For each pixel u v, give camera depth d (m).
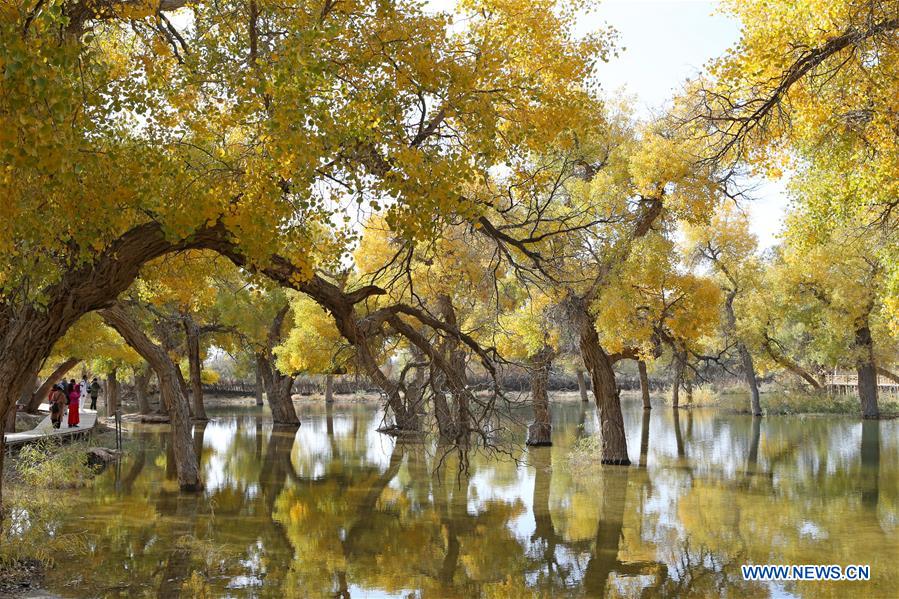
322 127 6.85
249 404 55.47
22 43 4.61
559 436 27.09
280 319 34.53
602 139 17.77
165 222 7.02
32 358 7.35
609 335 17.53
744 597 9.03
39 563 10.04
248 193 7.27
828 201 13.15
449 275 18.55
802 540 11.63
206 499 15.20
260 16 8.00
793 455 21.53
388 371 34.88
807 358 40.91
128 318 15.83
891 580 9.55
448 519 13.52
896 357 36.88
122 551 10.91
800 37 10.05
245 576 9.88
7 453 18.45
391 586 9.59
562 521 13.28
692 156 15.60
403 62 7.39
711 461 20.39
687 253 32.66
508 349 21.31
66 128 5.03
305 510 14.26
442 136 8.42
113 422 33.00
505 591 9.41
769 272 35.75
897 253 13.20
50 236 6.25
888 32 9.48
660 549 11.30
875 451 22.11
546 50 9.07
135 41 8.86
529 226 13.95
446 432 10.54
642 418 35.88
